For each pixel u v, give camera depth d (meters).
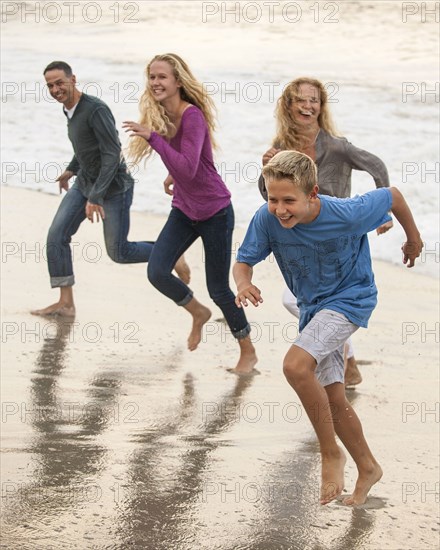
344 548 10.50
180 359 17.64
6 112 39.31
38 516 11.03
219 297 16.77
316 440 13.84
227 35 55.06
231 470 12.62
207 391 15.96
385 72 44.47
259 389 16.11
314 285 11.59
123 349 18.08
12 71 46.97
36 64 48.72
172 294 17.38
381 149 33.00
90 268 23.39
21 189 30.84
